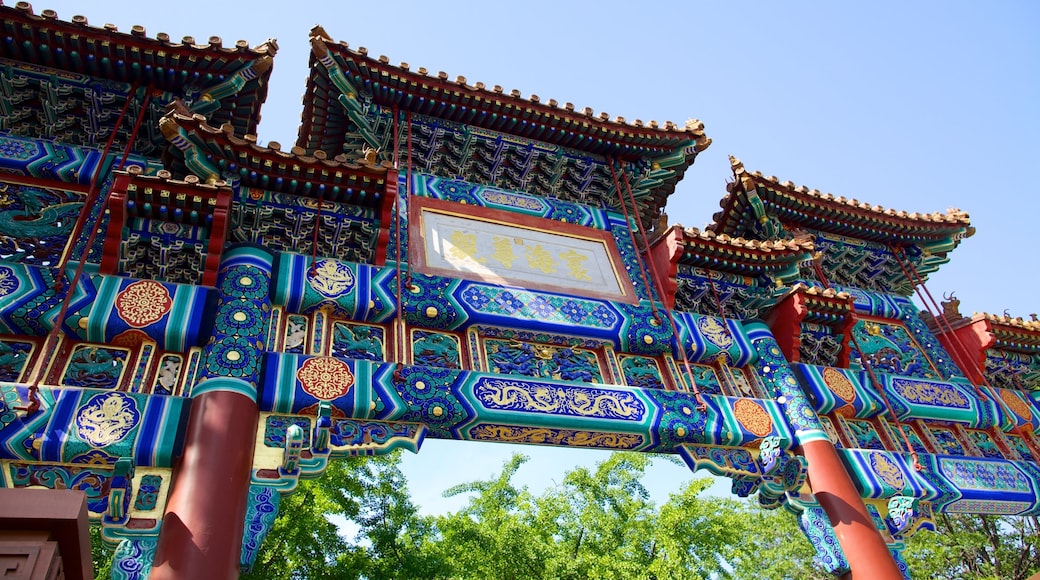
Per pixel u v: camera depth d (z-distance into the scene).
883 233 19.66
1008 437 16.34
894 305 18.73
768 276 15.66
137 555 8.05
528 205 16.09
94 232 10.91
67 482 8.48
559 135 16.80
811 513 12.40
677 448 12.39
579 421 11.45
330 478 22.89
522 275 13.98
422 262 13.30
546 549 26.91
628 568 25.28
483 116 16.19
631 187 17.36
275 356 10.55
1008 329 17.84
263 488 9.16
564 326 13.01
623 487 29.33
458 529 27.52
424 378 11.05
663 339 13.66
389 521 23.30
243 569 8.43
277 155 12.23
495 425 11.05
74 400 8.95
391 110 15.70
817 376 14.77
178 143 11.83
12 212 11.44
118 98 13.43
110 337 9.93
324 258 12.52
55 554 5.42
